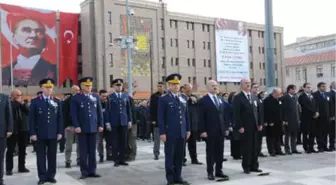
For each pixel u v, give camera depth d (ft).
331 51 202.59
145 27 167.63
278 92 38.22
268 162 33.42
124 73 160.25
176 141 25.21
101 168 32.73
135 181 26.76
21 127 32.01
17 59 140.77
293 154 38.75
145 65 165.48
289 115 38.75
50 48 149.18
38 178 29.40
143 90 163.53
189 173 29.07
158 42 172.65
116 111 34.19
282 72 220.84
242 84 29.09
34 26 144.97
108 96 34.99
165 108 25.57
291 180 25.45
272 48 42.65
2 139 26.78
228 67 181.57
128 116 35.19
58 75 152.46
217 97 27.45
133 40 87.66
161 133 25.31
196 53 188.24
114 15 159.74
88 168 28.94
